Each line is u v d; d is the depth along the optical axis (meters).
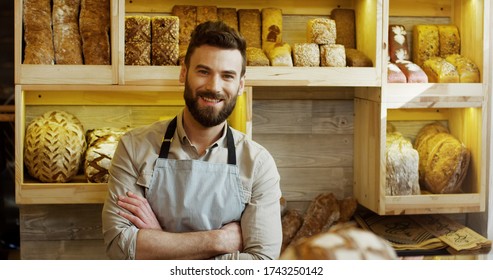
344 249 0.49
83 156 2.71
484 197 2.86
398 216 3.07
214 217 1.99
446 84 2.80
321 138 3.07
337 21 2.96
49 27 2.59
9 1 3.41
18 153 2.54
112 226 1.97
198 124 2.00
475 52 2.89
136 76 2.58
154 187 1.99
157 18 2.61
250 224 1.98
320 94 3.04
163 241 1.92
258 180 2.02
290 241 2.83
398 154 2.82
